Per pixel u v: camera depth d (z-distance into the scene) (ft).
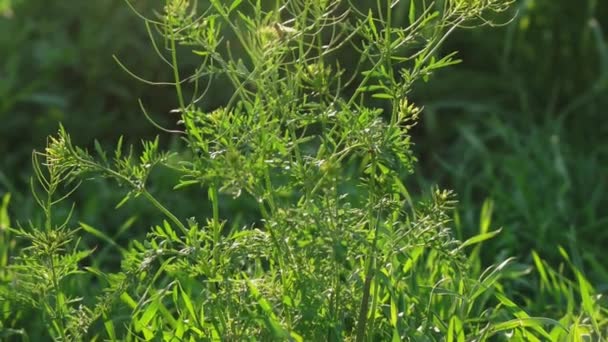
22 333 12.42
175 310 12.93
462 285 11.73
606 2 22.07
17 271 13.16
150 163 10.11
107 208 18.24
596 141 21.20
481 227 15.35
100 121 21.35
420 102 22.21
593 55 22.09
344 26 9.73
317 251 9.66
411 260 11.41
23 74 22.17
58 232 10.71
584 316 12.83
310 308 9.89
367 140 9.49
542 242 16.07
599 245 16.99
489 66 22.85
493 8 9.91
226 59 20.07
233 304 10.11
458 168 19.99
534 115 22.12
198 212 18.08
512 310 11.50
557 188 18.54
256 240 10.01
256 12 9.63
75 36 22.82
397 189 9.95
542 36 22.25
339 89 9.73
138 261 10.55
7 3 23.27
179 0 9.44
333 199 9.78
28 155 21.03
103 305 10.93
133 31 21.89
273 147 9.66
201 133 9.95
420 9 16.92
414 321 11.06
